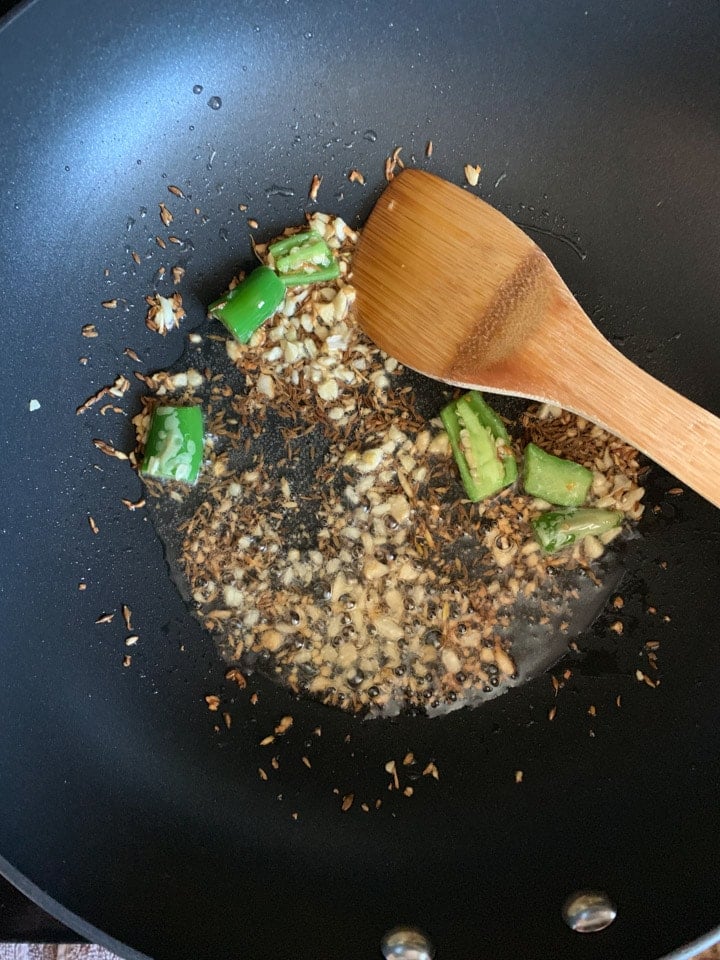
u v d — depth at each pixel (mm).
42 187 221
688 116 223
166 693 238
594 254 244
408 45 229
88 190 228
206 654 244
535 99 233
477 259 228
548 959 207
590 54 223
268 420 254
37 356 232
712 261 231
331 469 253
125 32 211
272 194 247
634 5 211
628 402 207
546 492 245
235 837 227
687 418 201
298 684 244
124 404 248
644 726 231
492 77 232
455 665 244
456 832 229
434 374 236
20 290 226
